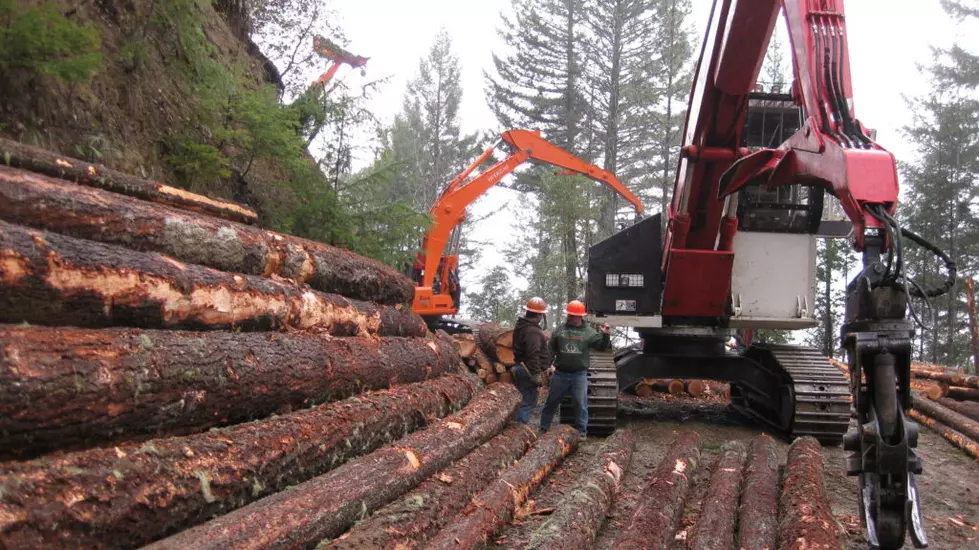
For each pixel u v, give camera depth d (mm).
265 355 4375
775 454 7289
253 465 3809
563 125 38750
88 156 5457
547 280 26609
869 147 5082
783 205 9312
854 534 5438
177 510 3225
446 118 45531
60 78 4871
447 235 14297
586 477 6074
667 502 5355
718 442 9172
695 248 9281
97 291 3373
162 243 4082
